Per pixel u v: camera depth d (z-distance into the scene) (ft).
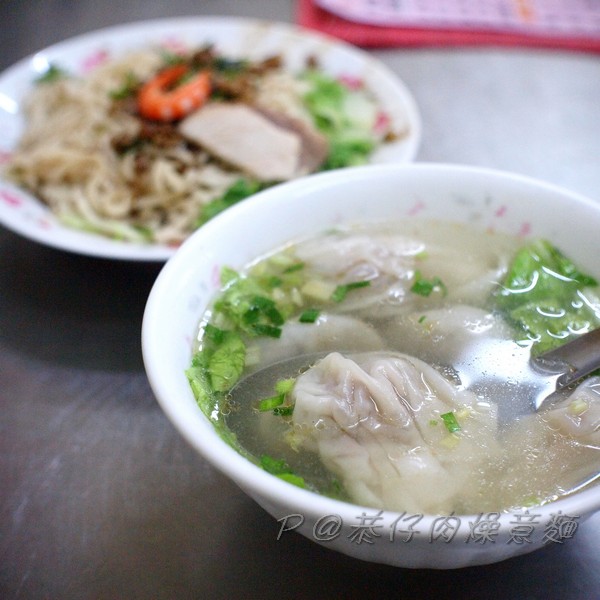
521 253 1.06
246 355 1.00
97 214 1.47
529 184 1.05
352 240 1.10
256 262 1.06
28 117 1.64
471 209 1.08
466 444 0.91
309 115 1.60
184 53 1.76
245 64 1.71
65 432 1.12
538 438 0.91
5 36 1.99
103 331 1.24
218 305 1.01
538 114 1.69
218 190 1.49
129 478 1.06
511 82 1.79
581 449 0.90
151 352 0.83
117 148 1.55
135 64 1.73
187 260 0.98
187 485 1.05
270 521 1.02
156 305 0.90
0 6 2.11
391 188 1.09
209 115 1.55
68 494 1.05
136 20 2.06
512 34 1.90
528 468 0.88
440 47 1.89
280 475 0.82
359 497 0.86
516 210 1.06
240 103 1.59
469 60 1.85
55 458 1.09
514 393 0.97
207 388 0.93
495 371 0.99
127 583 0.97
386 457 0.90
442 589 0.95
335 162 1.45
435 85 1.78
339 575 0.97
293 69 1.73
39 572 0.98
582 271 1.03
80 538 1.01
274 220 1.06
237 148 1.49
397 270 1.09
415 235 1.11
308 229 1.09
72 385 1.17
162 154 1.53
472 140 1.62
